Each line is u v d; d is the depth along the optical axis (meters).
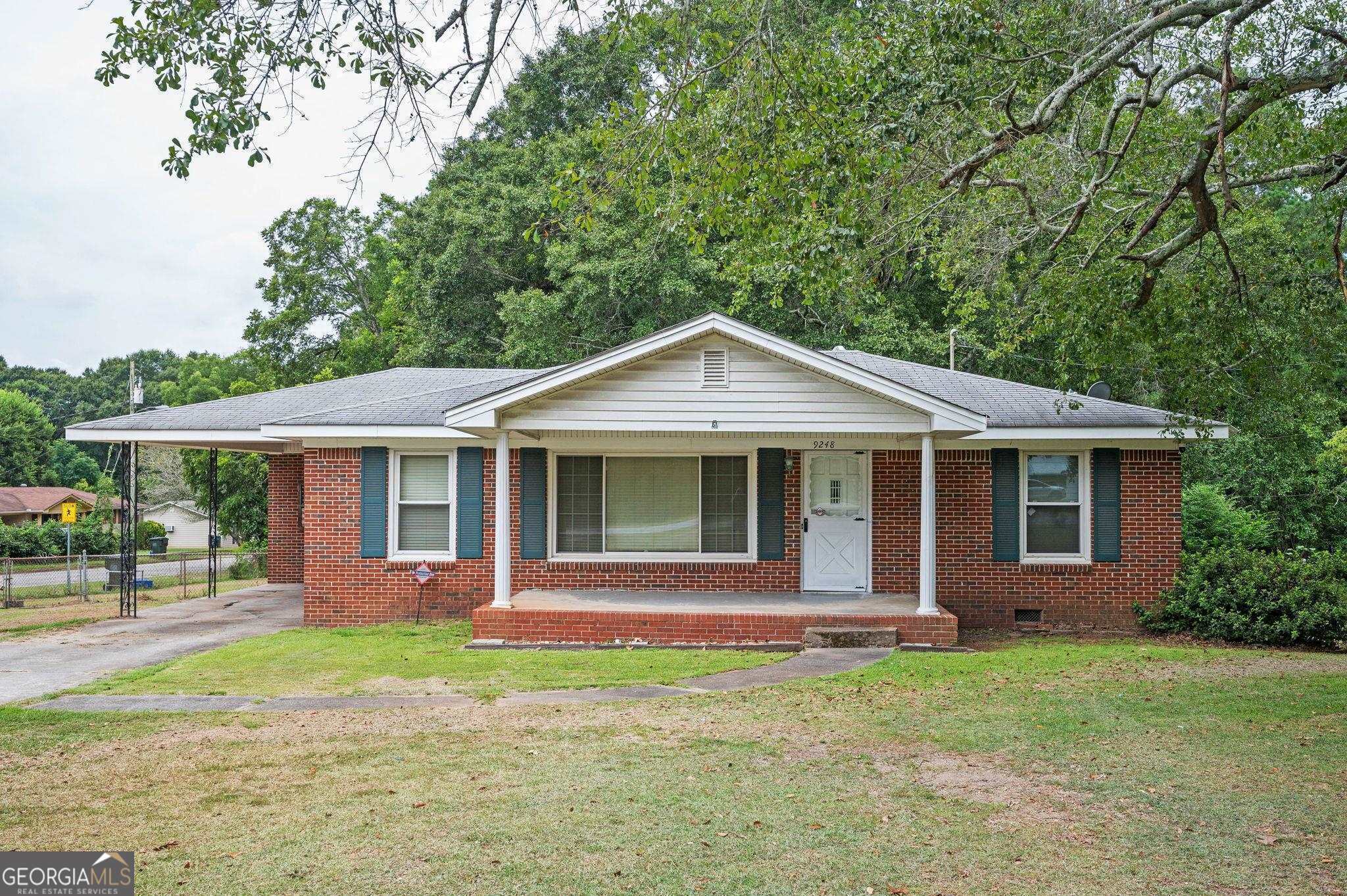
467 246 29.91
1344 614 13.91
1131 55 11.35
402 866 5.94
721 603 15.14
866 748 8.55
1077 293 12.01
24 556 40.41
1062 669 12.12
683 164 9.19
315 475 16.47
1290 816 6.77
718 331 13.84
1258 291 12.23
